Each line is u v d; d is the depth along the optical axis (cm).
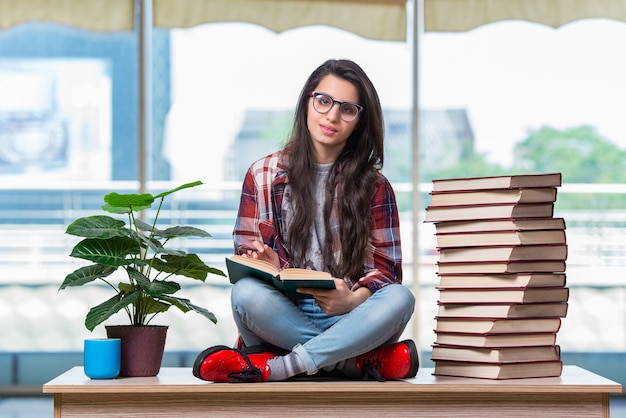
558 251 270
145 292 267
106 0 538
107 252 274
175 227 291
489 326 264
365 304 258
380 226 283
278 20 539
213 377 250
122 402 247
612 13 543
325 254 281
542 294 268
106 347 261
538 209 269
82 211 543
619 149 545
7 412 473
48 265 541
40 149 543
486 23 543
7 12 535
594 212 545
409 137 545
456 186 276
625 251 545
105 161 544
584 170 546
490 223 270
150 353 272
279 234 283
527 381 259
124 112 544
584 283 545
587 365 543
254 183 287
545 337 270
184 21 538
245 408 248
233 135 543
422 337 543
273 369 254
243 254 277
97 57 544
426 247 545
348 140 287
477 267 271
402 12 542
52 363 539
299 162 282
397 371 255
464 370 270
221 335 540
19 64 543
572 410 252
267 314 258
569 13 543
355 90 278
